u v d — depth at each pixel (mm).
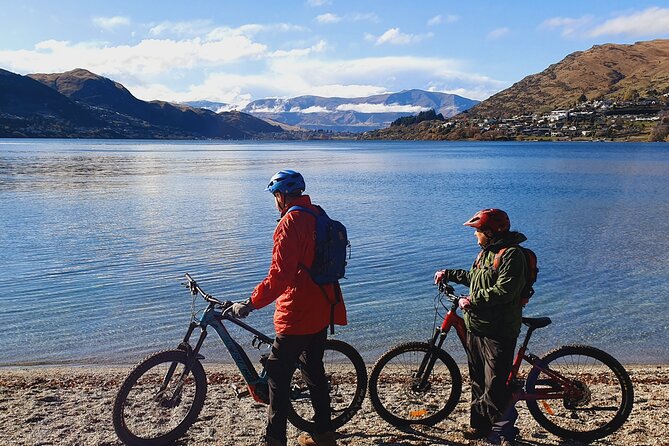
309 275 5438
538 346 11578
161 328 12305
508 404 5984
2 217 31594
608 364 6328
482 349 6035
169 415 6348
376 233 26844
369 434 6535
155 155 148875
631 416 7262
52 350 10883
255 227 28438
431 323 12938
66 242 23641
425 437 6441
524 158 132500
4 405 7359
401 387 6926
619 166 96625
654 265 19719
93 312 13531
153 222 30047
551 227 29484
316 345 5781
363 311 14000
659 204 40594
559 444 6359
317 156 151875
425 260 20469
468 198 44562
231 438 6387
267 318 13133
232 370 9523
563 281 17422
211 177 67438
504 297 5656
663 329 12633
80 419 6844
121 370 9578
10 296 15016
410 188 54406
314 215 5438
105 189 50219
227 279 17422
